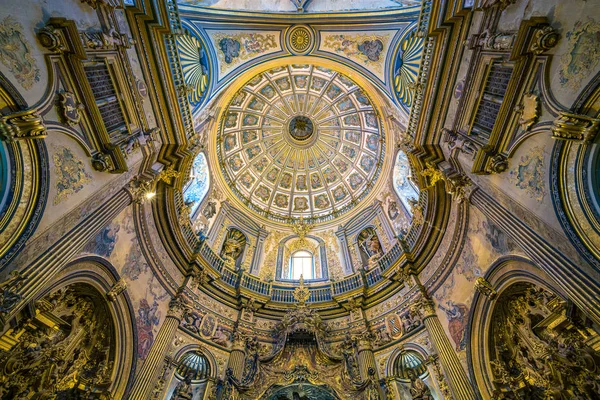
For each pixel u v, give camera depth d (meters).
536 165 8.55
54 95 7.99
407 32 14.30
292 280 20.52
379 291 16.95
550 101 7.68
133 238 12.55
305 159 27.70
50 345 9.91
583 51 6.87
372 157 24.84
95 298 11.05
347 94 24.42
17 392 8.88
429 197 14.51
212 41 15.23
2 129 6.67
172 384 12.68
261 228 23.80
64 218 8.55
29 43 7.12
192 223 18.94
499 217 9.91
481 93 10.23
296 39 16.75
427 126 12.92
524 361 10.98
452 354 12.05
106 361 10.99
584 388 9.27
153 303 13.27
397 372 13.61
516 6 8.19
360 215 23.44
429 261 15.09
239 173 25.48
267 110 25.95
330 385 13.46
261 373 13.88
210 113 18.50
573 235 7.48
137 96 10.98
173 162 13.67
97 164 9.51
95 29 8.80
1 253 6.90
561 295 9.12
